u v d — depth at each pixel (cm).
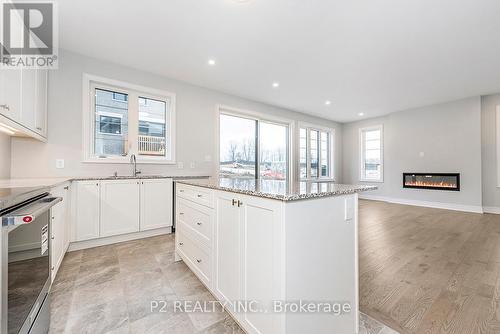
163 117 381
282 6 211
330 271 122
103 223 272
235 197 134
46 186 152
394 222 396
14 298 96
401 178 607
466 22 232
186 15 223
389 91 452
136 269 215
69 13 219
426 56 306
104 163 316
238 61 322
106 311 153
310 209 111
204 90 424
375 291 177
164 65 334
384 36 259
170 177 329
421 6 209
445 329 135
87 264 225
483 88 434
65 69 286
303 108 581
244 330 129
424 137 564
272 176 571
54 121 277
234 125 498
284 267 100
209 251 165
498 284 187
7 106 163
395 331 134
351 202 137
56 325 138
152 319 145
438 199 541
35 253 116
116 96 335
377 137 679
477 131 487
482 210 481
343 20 231
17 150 253
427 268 217
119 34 255
